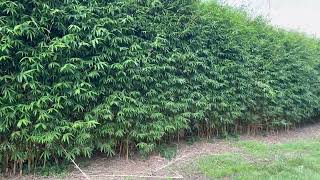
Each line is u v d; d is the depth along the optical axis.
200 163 5.42
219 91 6.95
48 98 4.26
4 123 4.08
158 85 5.61
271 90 7.78
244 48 7.44
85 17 4.52
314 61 10.19
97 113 4.75
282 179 4.59
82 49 4.65
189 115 6.16
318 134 9.80
